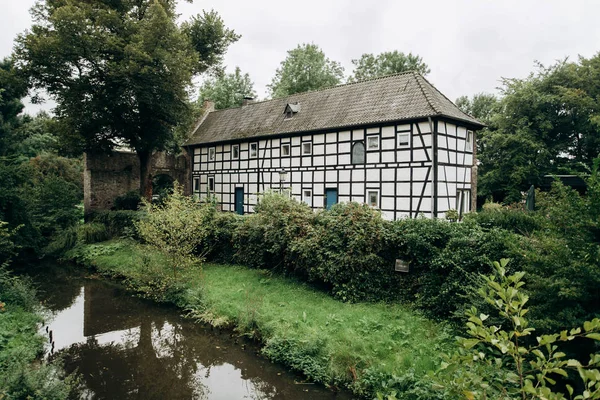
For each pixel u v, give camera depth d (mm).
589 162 20953
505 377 2678
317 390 6504
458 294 7332
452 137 16938
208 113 29891
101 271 14844
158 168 26406
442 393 5340
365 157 18016
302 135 20641
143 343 8773
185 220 11977
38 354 7887
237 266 13055
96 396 6625
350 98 19984
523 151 21391
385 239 9273
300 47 37281
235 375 7262
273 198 12562
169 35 18719
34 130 30125
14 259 16125
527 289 5887
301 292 10156
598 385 2096
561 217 5398
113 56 18406
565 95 20422
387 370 6281
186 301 10695
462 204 17797
